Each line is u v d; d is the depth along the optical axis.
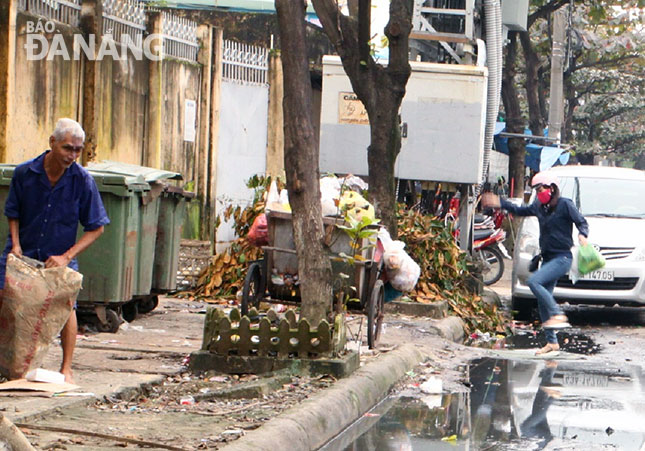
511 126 33.97
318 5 16.34
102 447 7.06
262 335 10.29
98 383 9.33
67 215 8.96
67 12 15.80
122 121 17.30
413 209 20.17
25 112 14.37
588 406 10.48
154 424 7.92
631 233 18.70
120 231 12.41
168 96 18.81
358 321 14.91
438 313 16.77
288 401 9.08
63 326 8.89
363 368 10.81
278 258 12.36
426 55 23.08
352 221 11.24
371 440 8.70
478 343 16.39
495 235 25.42
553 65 39.19
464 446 8.55
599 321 19.22
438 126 20.47
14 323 8.74
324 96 20.78
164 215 14.38
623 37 45.53
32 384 8.73
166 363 10.75
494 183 47.50
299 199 10.70
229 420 8.18
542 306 14.82
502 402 10.61
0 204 12.32
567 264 14.95
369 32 16.22
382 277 13.04
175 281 14.75
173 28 19.17
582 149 57.62
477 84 20.38
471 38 21.34
